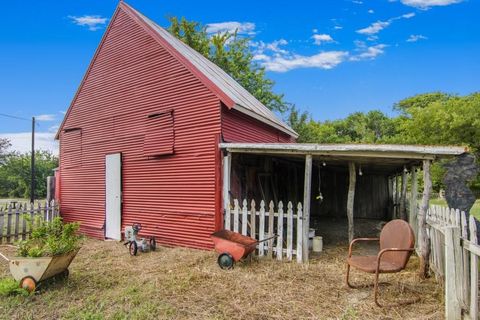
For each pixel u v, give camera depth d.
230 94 8.67
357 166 11.81
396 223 5.12
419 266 6.49
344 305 4.69
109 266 6.86
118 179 10.03
